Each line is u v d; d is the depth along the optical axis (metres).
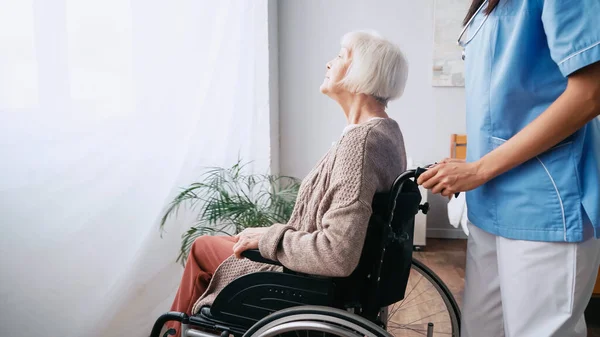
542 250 1.01
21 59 1.48
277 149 3.74
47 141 1.56
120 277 1.87
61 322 1.65
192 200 2.46
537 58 1.00
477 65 1.10
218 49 2.57
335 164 1.16
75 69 1.65
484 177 1.01
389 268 1.23
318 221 1.17
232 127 2.80
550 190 0.99
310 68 3.83
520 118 1.03
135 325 1.98
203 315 1.27
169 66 2.15
